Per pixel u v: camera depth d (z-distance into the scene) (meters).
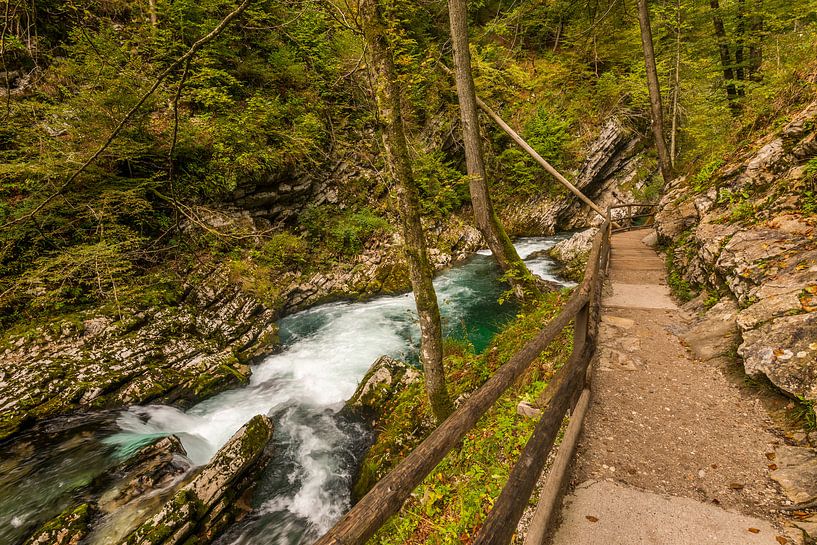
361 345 9.59
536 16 20.67
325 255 13.49
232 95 11.95
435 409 4.98
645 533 2.23
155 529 4.20
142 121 8.45
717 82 17.77
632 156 21.89
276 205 13.10
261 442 5.48
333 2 3.90
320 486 5.44
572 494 2.58
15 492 4.84
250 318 10.02
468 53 7.86
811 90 6.73
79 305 8.04
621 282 7.64
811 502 2.26
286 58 12.78
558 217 21.31
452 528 2.97
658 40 19.09
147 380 7.11
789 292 3.79
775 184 5.80
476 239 17.77
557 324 2.63
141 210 9.27
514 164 20.41
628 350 4.70
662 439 3.08
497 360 5.77
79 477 5.05
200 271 10.16
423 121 14.78
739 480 2.56
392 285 13.32
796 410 2.97
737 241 5.23
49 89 8.98
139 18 10.00
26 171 7.50
